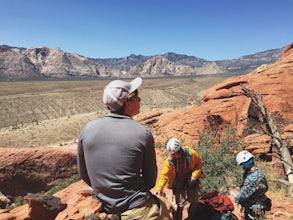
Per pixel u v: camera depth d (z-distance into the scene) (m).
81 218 4.33
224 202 5.79
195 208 5.78
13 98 156.25
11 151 18.36
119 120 3.12
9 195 17.88
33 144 45.59
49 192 15.83
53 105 159.12
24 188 18.33
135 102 3.24
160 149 15.43
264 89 16.94
